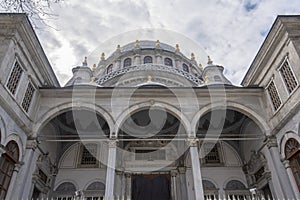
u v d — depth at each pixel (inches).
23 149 506.6
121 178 661.9
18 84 490.3
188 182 661.3
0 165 433.4
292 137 490.6
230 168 713.6
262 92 612.4
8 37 459.8
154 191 690.8
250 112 593.0
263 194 617.3
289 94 504.7
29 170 510.6
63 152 725.9
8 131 450.3
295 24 501.0
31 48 522.6
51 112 572.7
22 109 499.5
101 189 663.8
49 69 619.2
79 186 670.5
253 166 657.0
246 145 703.7
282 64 526.9
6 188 452.4
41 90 588.1
